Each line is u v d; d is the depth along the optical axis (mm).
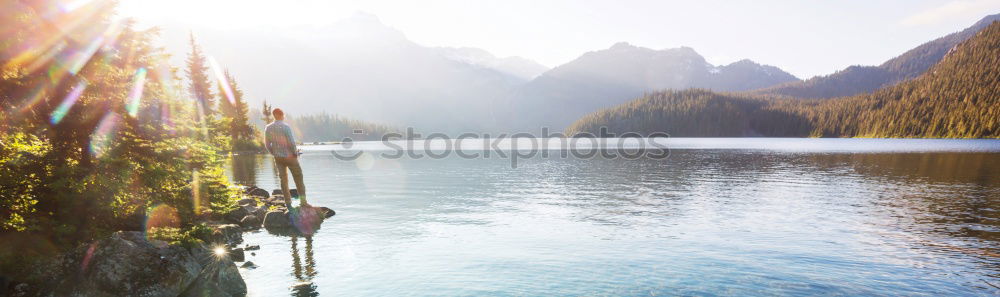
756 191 20000
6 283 7051
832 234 11281
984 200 17078
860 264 8773
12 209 8172
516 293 7289
